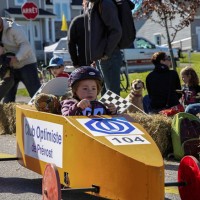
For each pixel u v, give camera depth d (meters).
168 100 15.68
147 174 7.36
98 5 14.60
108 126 8.54
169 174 11.23
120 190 7.66
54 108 9.79
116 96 11.05
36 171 9.82
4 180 10.98
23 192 10.06
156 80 15.80
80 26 16.38
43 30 79.75
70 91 9.88
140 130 8.55
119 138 8.16
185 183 8.61
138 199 7.45
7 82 16.02
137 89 15.60
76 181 8.48
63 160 8.80
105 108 9.55
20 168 12.02
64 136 8.77
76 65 16.77
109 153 7.82
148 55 41.94
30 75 16.91
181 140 12.37
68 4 86.88
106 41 14.69
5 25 16.25
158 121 12.73
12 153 13.65
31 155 10.02
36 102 9.80
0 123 17.03
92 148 8.11
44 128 9.45
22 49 16.28
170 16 23.34
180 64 43.50
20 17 77.50
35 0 81.44
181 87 16.48
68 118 8.73
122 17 14.95
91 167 8.14
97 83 9.52
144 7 23.09
